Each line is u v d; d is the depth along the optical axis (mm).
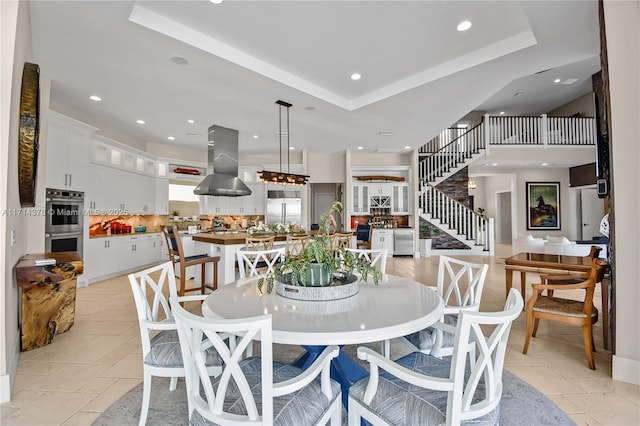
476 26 2936
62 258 3262
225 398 1308
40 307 2799
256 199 8406
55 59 3359
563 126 8781
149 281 2029
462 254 8875
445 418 1163
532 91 8969
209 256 4312
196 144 7383
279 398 1276
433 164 9359
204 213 8109
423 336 1957
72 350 2742
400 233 8523
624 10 2246
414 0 2561
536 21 2727
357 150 8234
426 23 2879
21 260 2715
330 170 8812
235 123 5652
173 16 2805
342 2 2590
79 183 4883
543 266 3094
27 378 2275
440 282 2572
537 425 1757
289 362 2506
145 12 2723
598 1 2441
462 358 1123
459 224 8969
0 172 2018
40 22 2725
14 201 2373
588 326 2441
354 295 1914
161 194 7191
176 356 1727
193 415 1290
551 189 10734
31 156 2486
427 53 3420
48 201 4273
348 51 3371
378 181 8906
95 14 2623
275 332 1311
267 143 7289
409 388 1339
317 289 1781
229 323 1077
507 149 8789
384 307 1665
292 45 3256
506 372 2369
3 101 2037
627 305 2230
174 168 7605
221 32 3041
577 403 1970
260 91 4117
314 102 4496
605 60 2348
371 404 1300
